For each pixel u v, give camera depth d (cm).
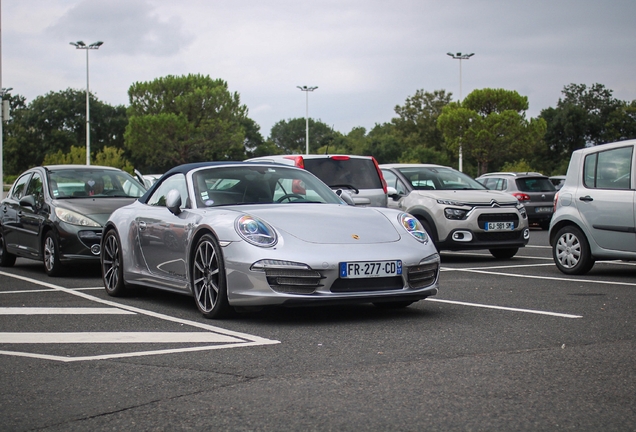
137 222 706
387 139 8094
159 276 669
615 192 860
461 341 483
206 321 577
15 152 8694
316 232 570
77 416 330
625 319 566
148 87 6209
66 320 591
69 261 925
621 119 7125
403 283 566
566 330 520
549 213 1981
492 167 6203
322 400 346
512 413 323
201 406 340
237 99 6291
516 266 1024
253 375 396
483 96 4950
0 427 316
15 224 1059
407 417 319
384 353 448
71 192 1000
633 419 314
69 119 9012
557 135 7319
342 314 604
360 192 1089
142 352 461
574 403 338
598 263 1057
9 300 721
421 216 1135
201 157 6134
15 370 419
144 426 314
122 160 5822
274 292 540
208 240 588
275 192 661
